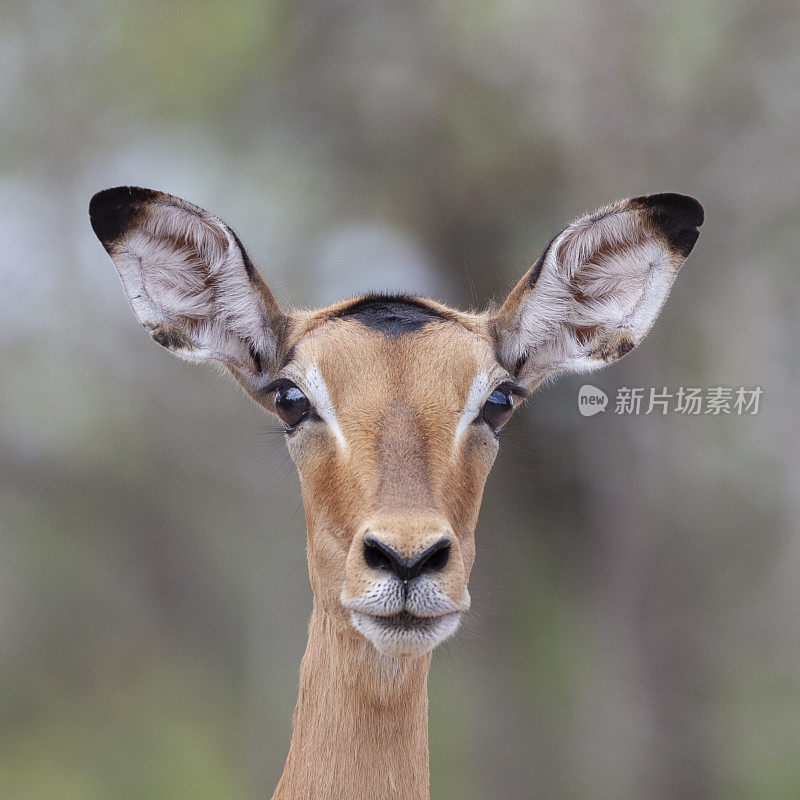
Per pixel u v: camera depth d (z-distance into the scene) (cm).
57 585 2908
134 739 2556
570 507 2258
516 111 2105
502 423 710
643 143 2061
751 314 2003
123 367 2417
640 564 2142
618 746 2141
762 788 2112
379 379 671
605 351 773
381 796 657
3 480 2566
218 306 748
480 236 2250
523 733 2331
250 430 2428
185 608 2806
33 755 2497
